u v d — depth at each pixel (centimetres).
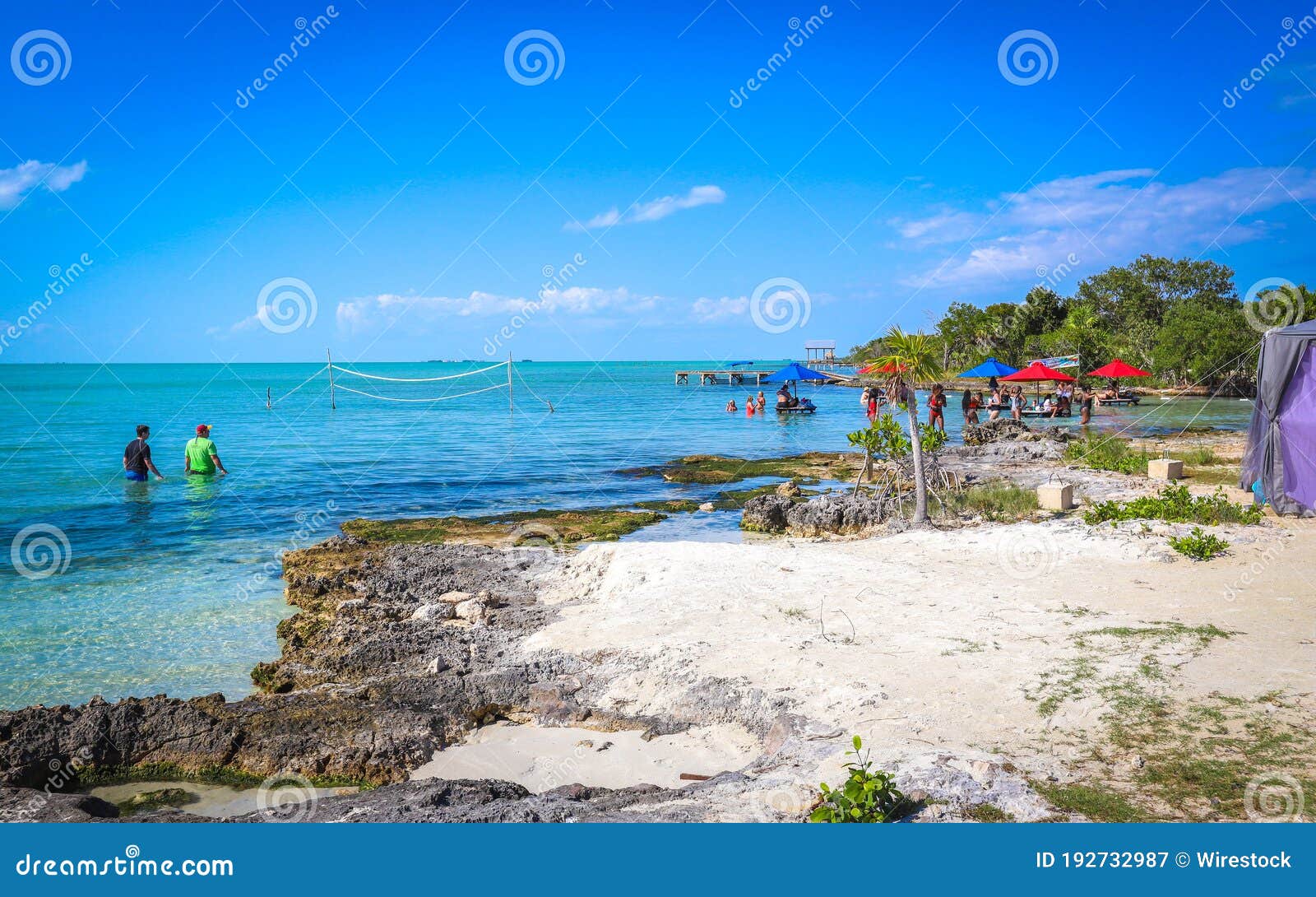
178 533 1861
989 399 4953
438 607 1227
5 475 2658
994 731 710
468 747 827
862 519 1794
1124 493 1909
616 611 1141
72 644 1159
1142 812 577
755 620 1052
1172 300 8738
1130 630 942
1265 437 1609
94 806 699
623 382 12862
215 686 1015
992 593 1121
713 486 2548
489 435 4172
